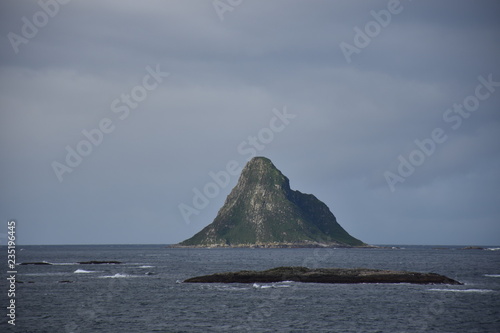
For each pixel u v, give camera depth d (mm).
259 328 119938
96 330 118312
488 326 122500
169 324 124188
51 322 126688
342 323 125000
